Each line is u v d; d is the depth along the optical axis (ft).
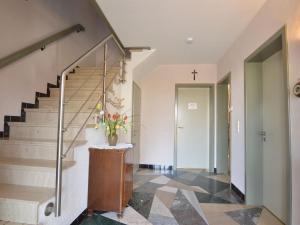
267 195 8.80
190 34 10.54
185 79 16.28
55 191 5.57
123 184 8.07
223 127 15.62
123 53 12.44
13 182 6.48
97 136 8.88
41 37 11.41
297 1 5.82
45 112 9.71
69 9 14.05
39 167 6.31
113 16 8.87
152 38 11.16
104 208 7.92
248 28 9.37
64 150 7.13
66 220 6.52
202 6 8.05
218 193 10.76
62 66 13.26
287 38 6.28
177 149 17.19
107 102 10.11
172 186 11.87
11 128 9.04
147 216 7.99
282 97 7.70
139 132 16.14
